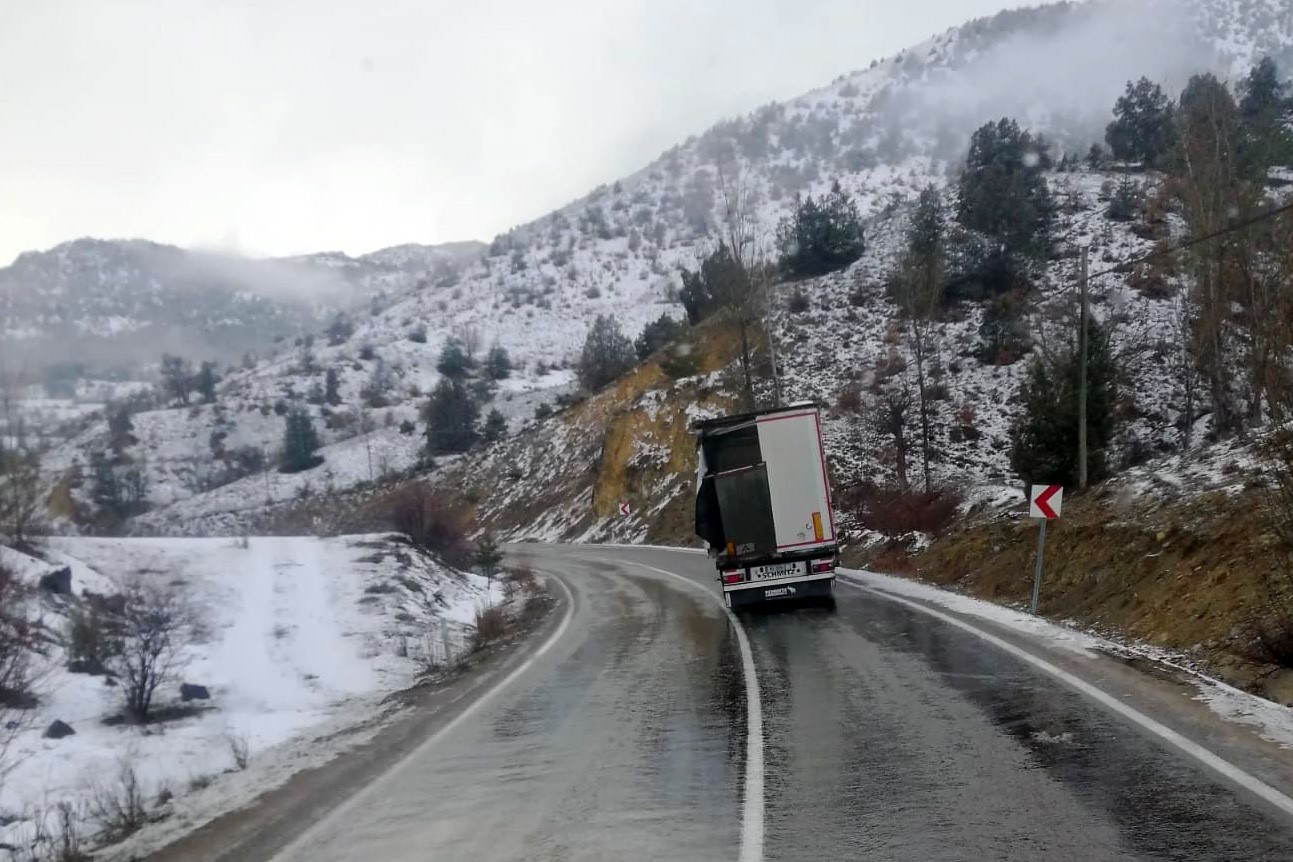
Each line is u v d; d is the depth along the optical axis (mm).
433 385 117500
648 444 56188
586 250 198750
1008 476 34781
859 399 45281
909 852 5641
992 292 51312
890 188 145000
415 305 189000
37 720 12461
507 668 15000
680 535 46500
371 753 9727
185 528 45625
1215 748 7344
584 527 57875
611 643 16672
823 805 6660
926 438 34656
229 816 7820
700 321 68312
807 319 57312
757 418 19703
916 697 10023
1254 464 16203
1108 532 17141
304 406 91500
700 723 9672
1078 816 6035
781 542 19328
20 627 14375
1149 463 21969
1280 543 11586
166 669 14055
